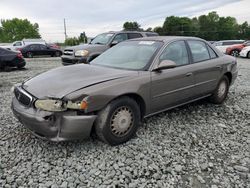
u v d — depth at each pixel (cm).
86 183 290
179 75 443
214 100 559
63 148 362
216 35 9950
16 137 397
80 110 329
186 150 363
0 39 9119
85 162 329
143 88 388
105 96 343
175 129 434
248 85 791
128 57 448
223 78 562
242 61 1689
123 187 285
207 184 292
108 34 1069
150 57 424
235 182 296
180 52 468
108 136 356
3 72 1173
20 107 355
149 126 442
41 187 283
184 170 317
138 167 320
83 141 381
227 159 344
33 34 9331
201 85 497
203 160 340
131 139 390
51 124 324
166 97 431
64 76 379
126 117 372
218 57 548
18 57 1267
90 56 950
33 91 348
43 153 350
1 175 302
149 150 360
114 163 327
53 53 2550
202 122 469
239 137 411
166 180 297
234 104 580
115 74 381
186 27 9556
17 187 282
